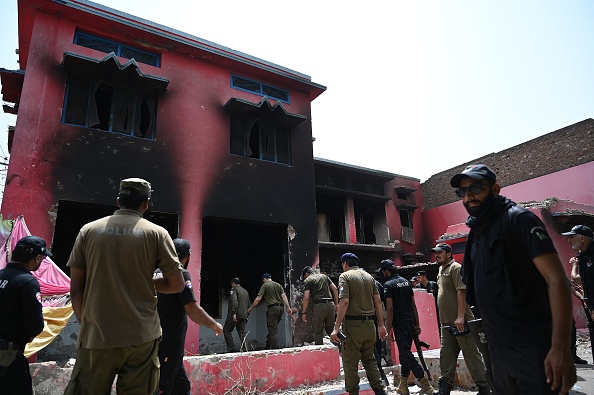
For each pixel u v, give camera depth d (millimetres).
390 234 18188
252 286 11453
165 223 9719
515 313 2053
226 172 9258
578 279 6273
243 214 9219
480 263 2262
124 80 8289
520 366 1984
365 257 17109
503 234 2133
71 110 7781
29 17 8172
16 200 6730
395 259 17953
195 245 8359
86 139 7676
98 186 7562
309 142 11031
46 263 5844
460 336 4762
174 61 9250
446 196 20438
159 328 2393
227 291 11109
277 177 10070
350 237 16422
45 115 7379
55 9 7934
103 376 2129
